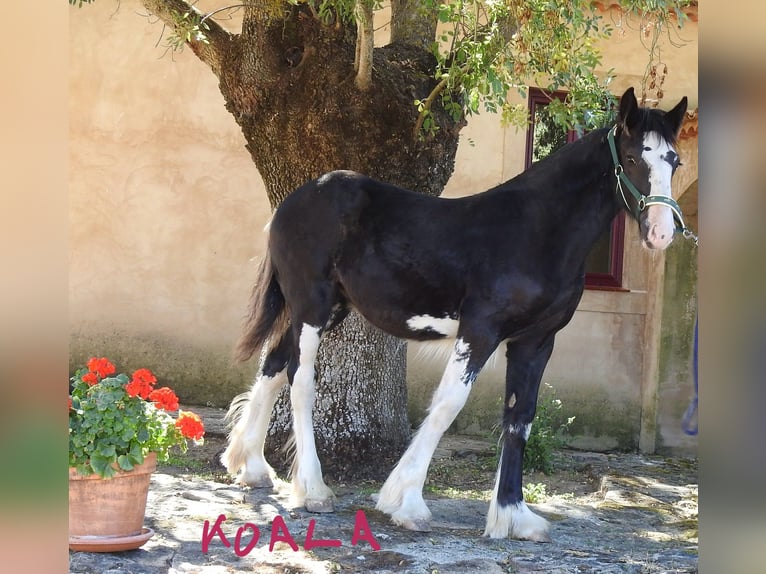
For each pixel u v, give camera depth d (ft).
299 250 13.26
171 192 24.16
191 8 15.55
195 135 24.11
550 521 13.75
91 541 10.21
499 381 23.56
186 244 24.12
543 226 11.99
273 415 16.92
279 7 14.99
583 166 12.05
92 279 24.20
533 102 23.91
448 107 15.07
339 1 13.75
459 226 12.36
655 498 16.52
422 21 17.31
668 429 23.88
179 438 10.87
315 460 13.28
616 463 21.18
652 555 11.48
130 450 10.25
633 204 11.49
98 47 24.22
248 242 24.11
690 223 23.81
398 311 12.78
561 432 24.03
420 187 16.70
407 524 12.08
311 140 15.76
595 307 24.16
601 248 24.59
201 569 9.99
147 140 24.17
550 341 12.63
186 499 13.51
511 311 11.87
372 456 16.46
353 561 10.62
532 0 13.70
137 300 24.13
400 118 15.85
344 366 16.58
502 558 10.98
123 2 24.09
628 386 24.35
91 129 24.27
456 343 12.10
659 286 23.68
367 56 14.51
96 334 24.12
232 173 24.14
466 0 14.19
